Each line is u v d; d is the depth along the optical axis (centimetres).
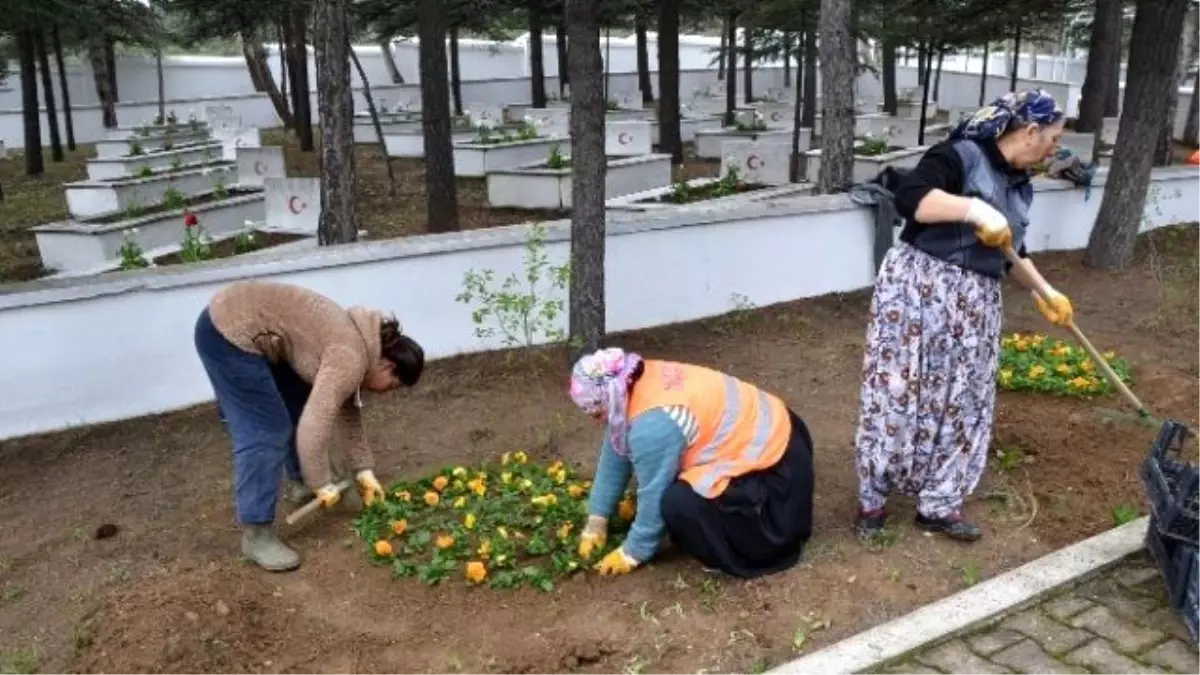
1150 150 873
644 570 402
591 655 347
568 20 580
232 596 379
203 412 583
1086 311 782
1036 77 3045
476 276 638
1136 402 431
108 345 558
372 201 1349
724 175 1273
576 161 599
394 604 385
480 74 3088
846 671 334
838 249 806
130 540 445
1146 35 841
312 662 353
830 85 1005
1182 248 963
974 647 353
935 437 416
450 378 623
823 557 412
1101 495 465
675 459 382
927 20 1297
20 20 1141
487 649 355
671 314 729
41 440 545
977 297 397
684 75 3089
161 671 341
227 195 1204
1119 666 341
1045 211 941
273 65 2889
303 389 443
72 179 1638
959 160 386
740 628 363
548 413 572
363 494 461
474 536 427
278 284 411
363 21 1583
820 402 594
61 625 382
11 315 529
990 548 420
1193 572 352
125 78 2797
